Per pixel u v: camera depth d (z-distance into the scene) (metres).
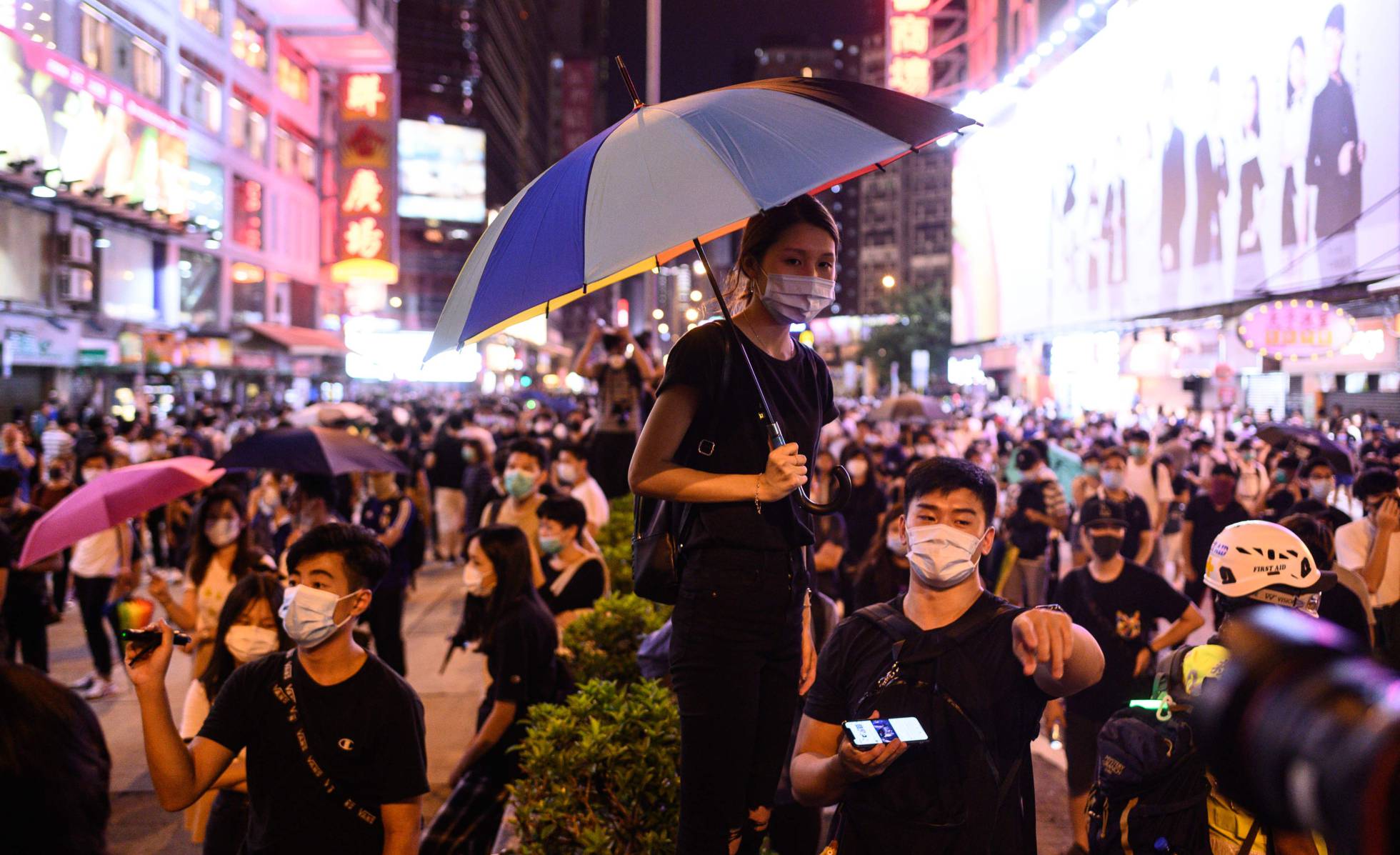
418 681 10.06
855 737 2.48
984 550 2.83
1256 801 0.92
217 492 6.67
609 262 2.61
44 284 30.08
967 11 48.34
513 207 3.08
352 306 61.12
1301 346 16.14
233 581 6.65
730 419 3.00
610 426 12.85
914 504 2.85
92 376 32.72
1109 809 2.79
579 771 4.22
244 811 4.30
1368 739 0.80
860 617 2.91
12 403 29.20
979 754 2.64
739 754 2.93
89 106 30.03
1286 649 0.95
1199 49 23.83
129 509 6.69
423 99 104.69
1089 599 6.00
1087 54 31.06
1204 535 10.24
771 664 3.04
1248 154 21.47
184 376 38.00
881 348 82.69
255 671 3.51
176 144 36.38
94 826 1.99
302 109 55.22
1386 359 20.55
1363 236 17.47
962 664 2.71
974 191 44.28
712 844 2.96
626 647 6.52
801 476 2.82
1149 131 26.56
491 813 5.18
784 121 2.84
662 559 3.04
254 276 48.59
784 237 2.97
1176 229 25.05
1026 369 41.16
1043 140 35.31
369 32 54.88
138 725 8.78
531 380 89.75
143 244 36.78
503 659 5.21
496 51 122.31
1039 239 35.78
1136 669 5.84
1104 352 28.66
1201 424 27.42
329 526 3.56
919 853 2.60
